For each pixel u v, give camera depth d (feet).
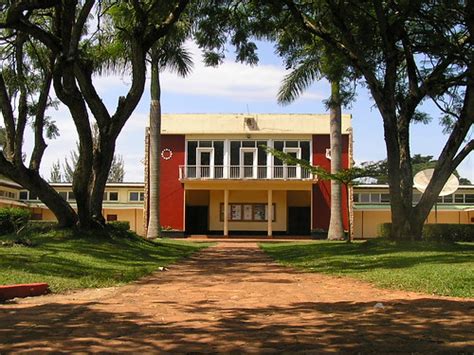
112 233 62.85
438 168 57.72
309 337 18.57
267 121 130.31
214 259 57.41
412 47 58.13
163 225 129.39
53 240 54.29
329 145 129.18
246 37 61.26
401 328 19.80
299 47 66.39
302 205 133.18
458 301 25.52
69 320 21.58
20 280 30.27
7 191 122.93
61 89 54.29
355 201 134.62
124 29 61.21
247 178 127.24
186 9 64.49
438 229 82.69
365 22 57.77
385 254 49.32
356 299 27.37
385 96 57.88
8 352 16.43
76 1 53.11
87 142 56.90
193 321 21.65
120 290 30.99
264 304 26.11
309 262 49.80
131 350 16.85
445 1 48.39
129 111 59.93
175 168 131.23
